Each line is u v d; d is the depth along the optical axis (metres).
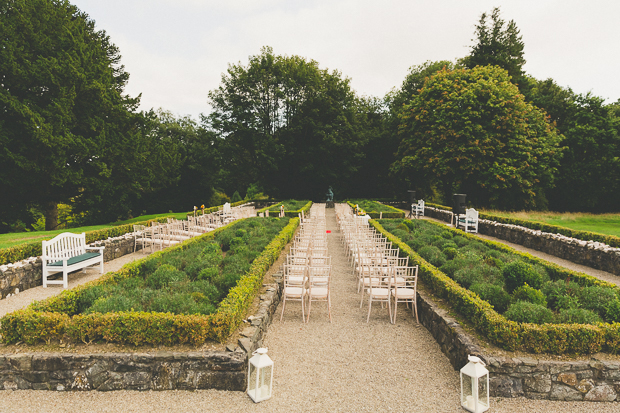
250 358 4.09
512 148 24.97
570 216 24.53
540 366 4.09
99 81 18.48
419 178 35.03
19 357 4.11
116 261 11.24
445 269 7.71
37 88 17.03
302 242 10.12
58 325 4.48
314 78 35.66
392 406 3.94
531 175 26.00
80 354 4.16
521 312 4.88
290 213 22.47
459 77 27.20
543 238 13.72
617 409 3.93
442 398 4.11
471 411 3.80
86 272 9.73
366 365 4.89
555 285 6.19
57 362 4.12
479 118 25.59
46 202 20.30
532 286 6.30
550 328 4.38
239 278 6.71
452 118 26.02
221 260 8.25
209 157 36.25
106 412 3.75
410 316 6.89
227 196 48.91
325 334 5.95
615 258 10.25
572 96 34.12
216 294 6.04
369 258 8.73
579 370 4.07
